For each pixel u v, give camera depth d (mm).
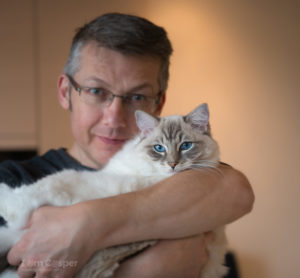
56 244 1084
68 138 3656
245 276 3789
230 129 3791
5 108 3557
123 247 1197
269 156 3795
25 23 3545
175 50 3725
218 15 3721
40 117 3619
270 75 3748
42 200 1263
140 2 3664
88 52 1740
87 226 1088
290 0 3662
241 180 1363
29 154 3727
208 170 1459
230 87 3762
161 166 1583
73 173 1439
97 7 3619
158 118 1762
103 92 1786
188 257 1265
